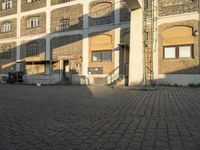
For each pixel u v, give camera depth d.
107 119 6.62
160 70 20.62
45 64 28.09
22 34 30.38
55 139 4.80
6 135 5.11
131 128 5.59
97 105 9.21
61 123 6.18
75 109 8.30
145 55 20.11
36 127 5.78
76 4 25.86
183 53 19.92
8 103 9.89
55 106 9.02
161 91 15.07
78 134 5.14
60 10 27.11
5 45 32.03
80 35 25.48
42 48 28.47
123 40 22.72
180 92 14.27
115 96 12.36
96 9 24.52
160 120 6.45
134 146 4.33
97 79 24.16
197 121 6.31
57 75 27.08
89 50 24.80
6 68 31.81
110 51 23.59
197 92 14.21
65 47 26.58
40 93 14.34
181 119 6.56
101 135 5.04
